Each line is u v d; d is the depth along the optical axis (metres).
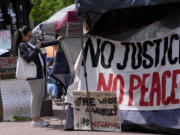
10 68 8.66
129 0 5.88
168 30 6.26
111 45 6.64
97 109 6.61
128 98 6.50
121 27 6.59
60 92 9.80
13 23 14.07
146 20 6.44
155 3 5.77
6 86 8.59
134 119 6.43
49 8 17.75
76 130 6.82
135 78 6.45
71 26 8.55
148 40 6.35
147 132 6.39
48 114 8.74
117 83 6.59
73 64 6.98
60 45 6.96
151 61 6.34
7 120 8.49
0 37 12.16
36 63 7.33
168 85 6.22
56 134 6.58
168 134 6.17
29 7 14.92
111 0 5.95
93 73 6.77
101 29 6.71
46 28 9.33
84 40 6.88
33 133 6.82
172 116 6.16
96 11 6.42
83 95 6.71
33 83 7.39
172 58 6.20
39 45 7.18
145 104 6.36
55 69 6.94
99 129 6.62
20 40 7.43
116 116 6.46
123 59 6.54
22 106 8.68
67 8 9.47
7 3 13.82
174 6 6.21
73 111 6.84
